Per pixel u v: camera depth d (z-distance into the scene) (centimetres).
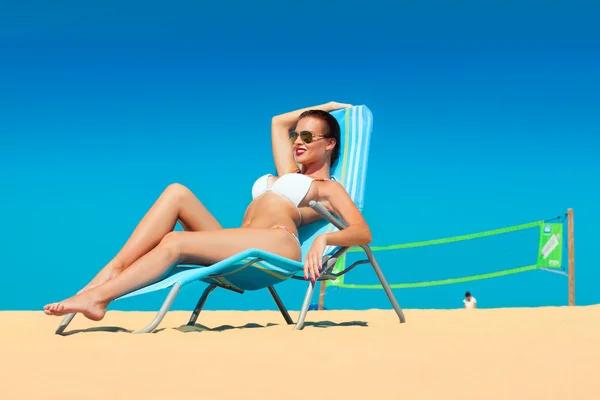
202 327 313
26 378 161
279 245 324
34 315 447
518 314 456
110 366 177
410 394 148
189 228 331
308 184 362
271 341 238
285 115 439
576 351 215
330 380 162
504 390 151
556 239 941
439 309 562
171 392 148
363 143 423
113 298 273
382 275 367
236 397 144
